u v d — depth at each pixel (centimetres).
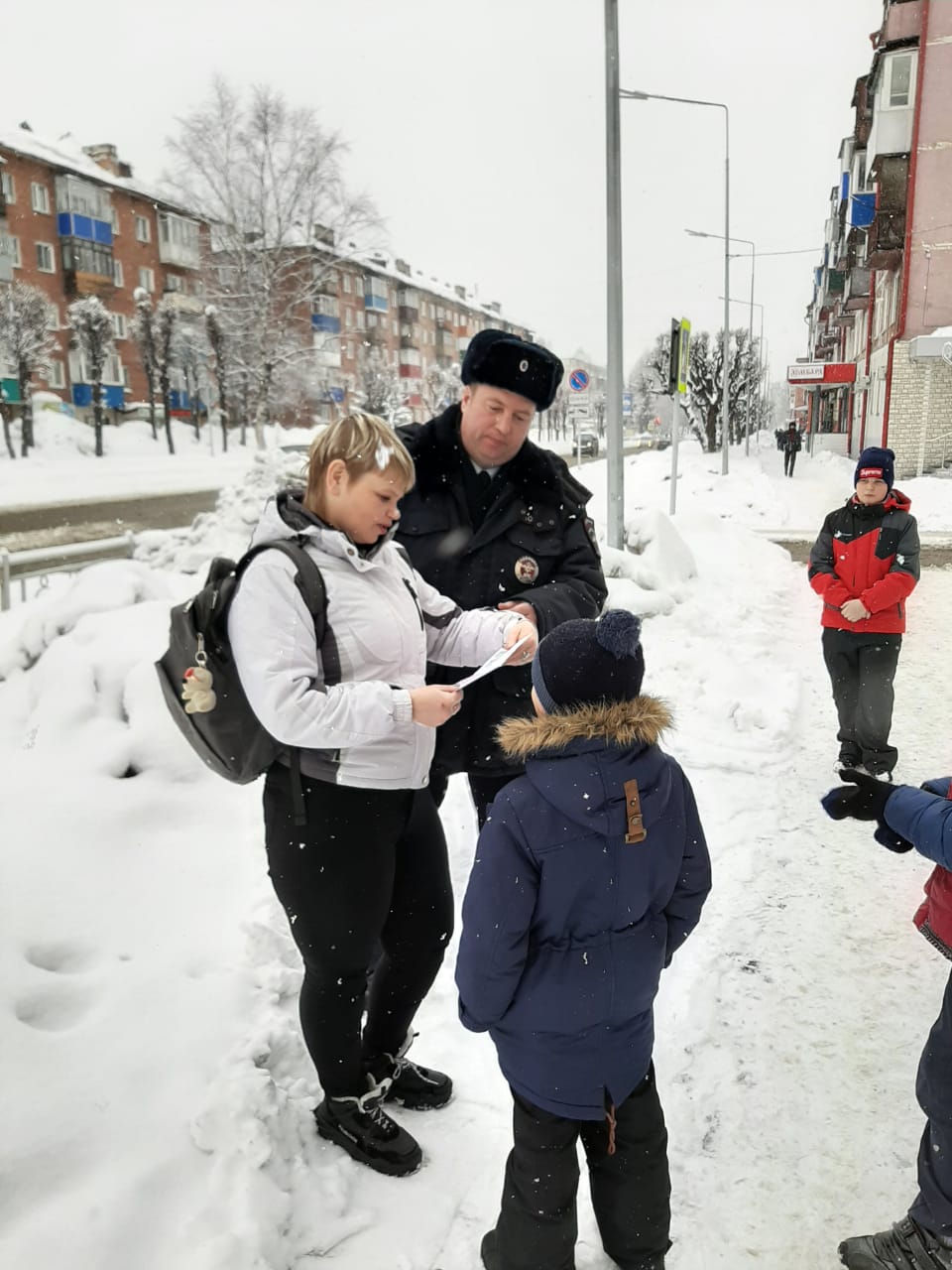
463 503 279
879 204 2533
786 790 496
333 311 5803
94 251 4656
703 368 3722
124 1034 250
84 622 452
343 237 3928
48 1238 193
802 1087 278
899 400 2533
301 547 219
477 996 186
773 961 341
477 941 185
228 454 4212
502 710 271
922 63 2450
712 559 1152
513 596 279
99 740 387
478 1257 216
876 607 481
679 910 204
